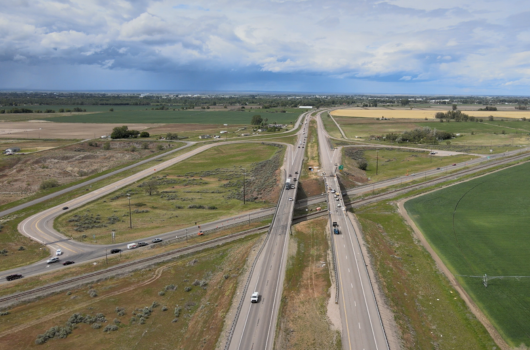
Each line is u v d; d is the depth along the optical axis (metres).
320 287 66.31
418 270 76.56
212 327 57.06
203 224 102.69
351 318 56.62
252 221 104.12
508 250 83.62
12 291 68.75
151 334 57.03
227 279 72.31
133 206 119.50
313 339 52.31
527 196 118.44
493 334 56.88
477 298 66.19
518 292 67.62
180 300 67.25
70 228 100.56
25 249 87.75
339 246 82.25
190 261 81.19
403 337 53.72
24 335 56.53
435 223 101.00
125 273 75.94
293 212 105.06
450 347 53.75
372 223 101.12
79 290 70.19
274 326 55.09
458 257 81.50
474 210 108.69
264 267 73.25
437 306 64.06
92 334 56.84
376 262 76.19
